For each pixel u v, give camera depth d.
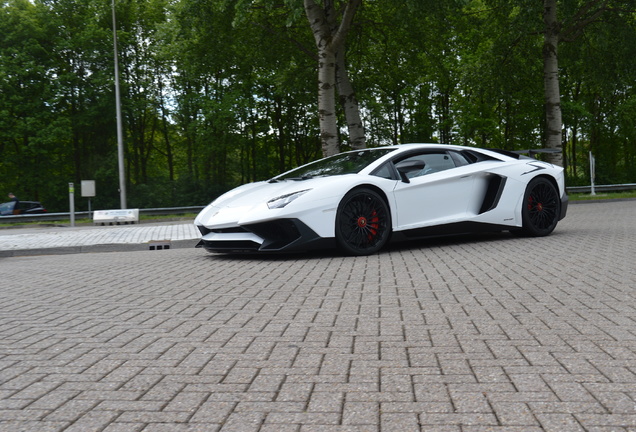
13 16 30.67
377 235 6.62
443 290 4.34
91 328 3.50
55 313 3.98
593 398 2.17
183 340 3.15
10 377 2.59
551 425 1.94
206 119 31.27
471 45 28.98
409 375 2.48
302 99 24.08
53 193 32.44
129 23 33.75
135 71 34.72
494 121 31.31
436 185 7.05
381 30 21.70
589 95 33.03
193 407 2.18
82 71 32.94
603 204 19.36
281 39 22.03
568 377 2.40
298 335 3.18
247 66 27.59
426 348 2.87
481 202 7.41
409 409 2.11
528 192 7.67
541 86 24.20
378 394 2.26
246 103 31.33
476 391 2.27
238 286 4.80
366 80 24.67
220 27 21.48
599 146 36.81
